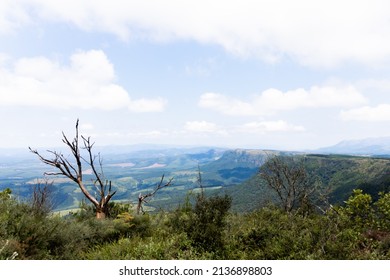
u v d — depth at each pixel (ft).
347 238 29.14
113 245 29.22
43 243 23.94
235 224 37.91
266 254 28.40
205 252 28.48
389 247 28.58
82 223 31.86
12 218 25.93
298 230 32.71
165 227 35.50
